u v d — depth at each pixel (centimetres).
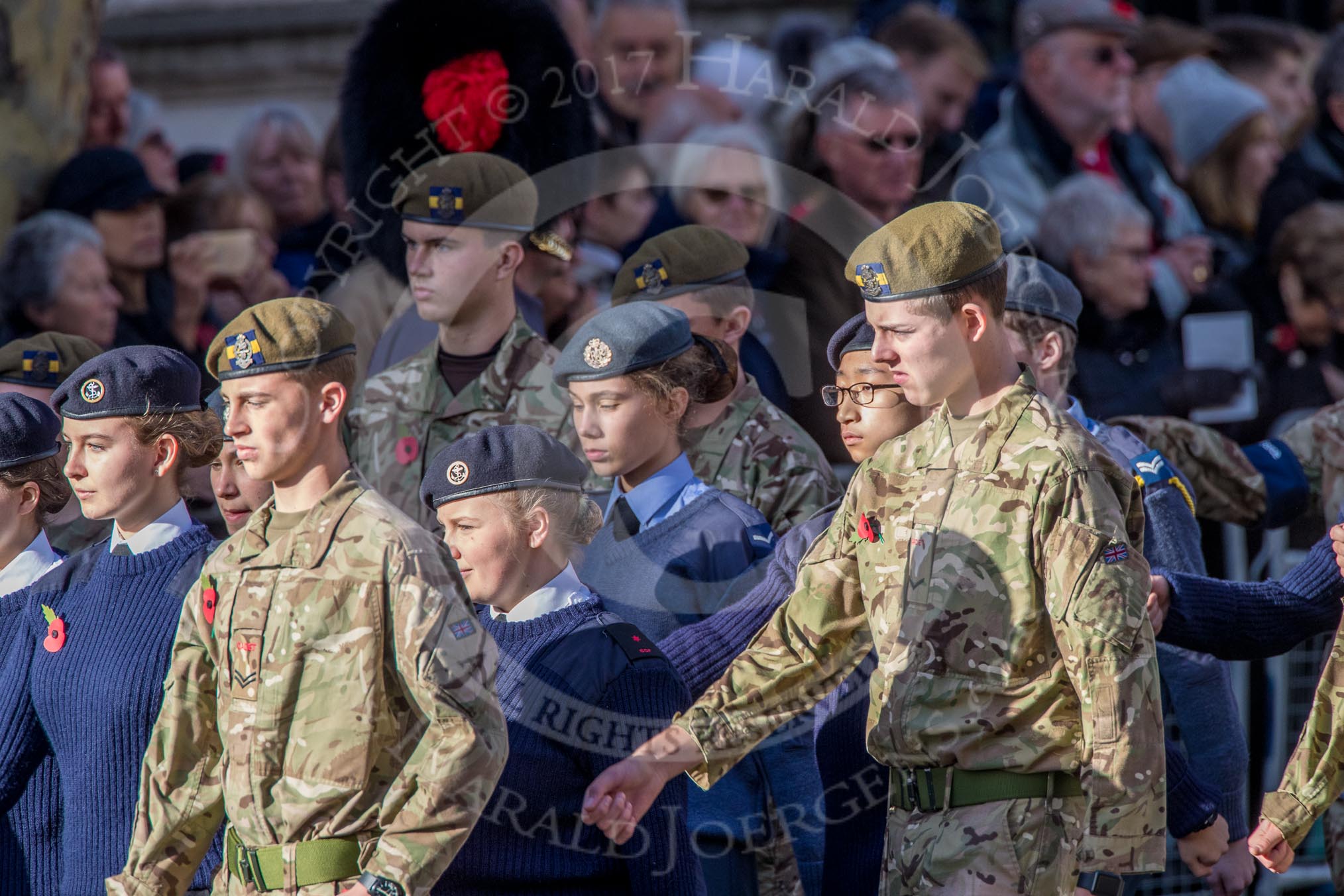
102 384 1170
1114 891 924
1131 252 2008
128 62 3073
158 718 1101
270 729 984
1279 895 1694
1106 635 938
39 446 1295
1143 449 1348
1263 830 1163
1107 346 2017
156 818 1048
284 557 1000
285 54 3020
